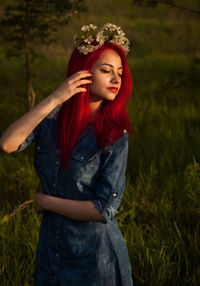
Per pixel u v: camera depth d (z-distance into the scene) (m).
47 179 1.79
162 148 5.11
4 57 13.25
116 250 1.78
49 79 10.12
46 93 6.88
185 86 7.72
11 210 3.66
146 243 3.10
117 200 1.68
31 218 3.27
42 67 12.09
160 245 3.00
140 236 3.04
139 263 2.75
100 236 1.74
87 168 1.70
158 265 2.71
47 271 1.82
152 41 17.30
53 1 5.03
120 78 1.79
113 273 1.77
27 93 6.34
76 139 1.73
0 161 4.83
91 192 1.74
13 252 2.87
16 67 11.75
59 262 1.78
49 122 1.82
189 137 5.38
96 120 1.76
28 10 5.81
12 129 1.65
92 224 1.73
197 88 8.57
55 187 1.76
